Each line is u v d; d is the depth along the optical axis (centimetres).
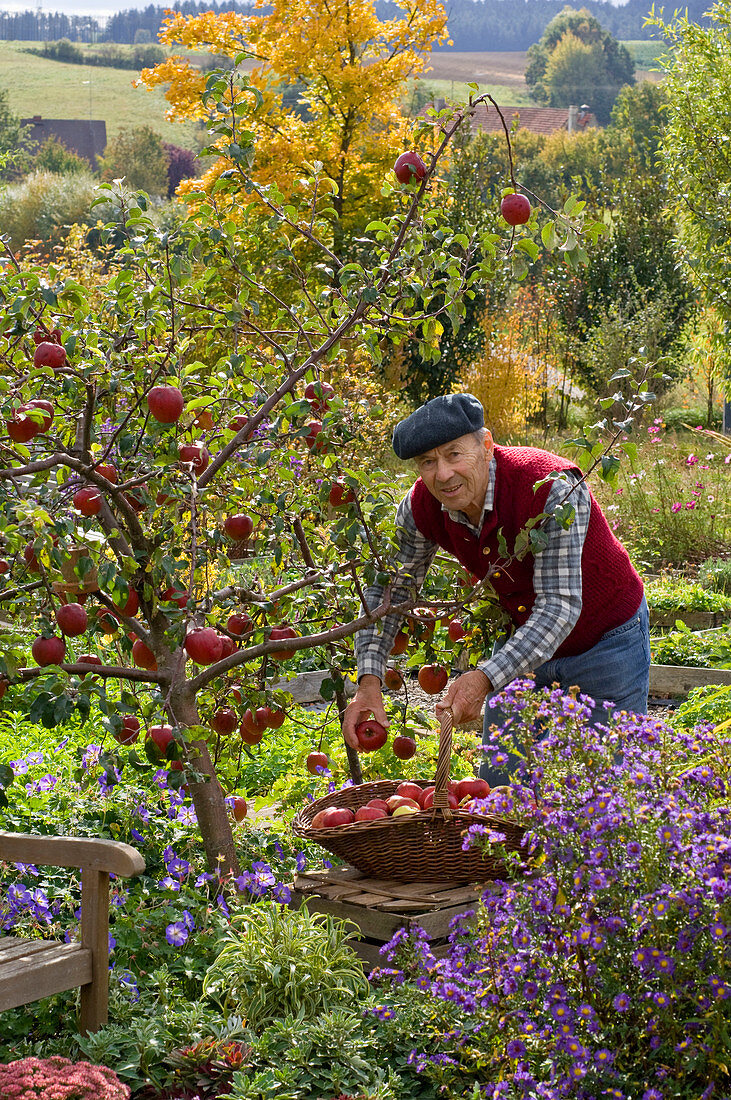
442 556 408
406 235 362
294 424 357
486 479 362
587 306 2272
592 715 382
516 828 323
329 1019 279
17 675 296
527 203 328
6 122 7506
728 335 1316
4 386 297
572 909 239
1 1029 288
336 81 1666
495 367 1866
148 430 313
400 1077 270
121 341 332
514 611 384
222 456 339
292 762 557
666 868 232
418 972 288
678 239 1338
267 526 385
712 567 980
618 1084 226
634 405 315
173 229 347
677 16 1280
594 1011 231
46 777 430
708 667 770
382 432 859
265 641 362
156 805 412
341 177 1731
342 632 360
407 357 1789
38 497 310
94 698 591
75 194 3891
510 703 267
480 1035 265
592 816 234
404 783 380
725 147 1236
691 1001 228
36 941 280
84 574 283
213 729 382
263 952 300
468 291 354
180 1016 280
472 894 332
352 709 382
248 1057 271
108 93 12112
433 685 404
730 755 268
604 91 12200
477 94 338
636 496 1102
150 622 348
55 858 280
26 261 393
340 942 315
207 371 407
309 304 380
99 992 276
